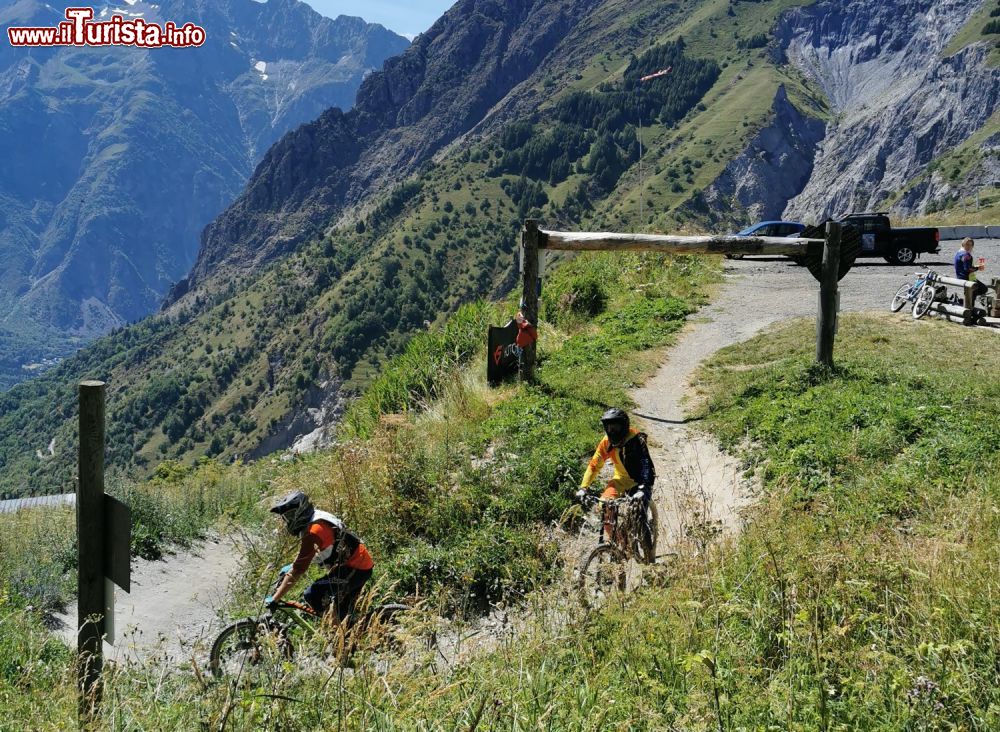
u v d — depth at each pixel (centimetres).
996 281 1742
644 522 737
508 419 1315
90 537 475
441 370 1764
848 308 2069
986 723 414
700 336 1844
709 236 1418
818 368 1328
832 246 1324
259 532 1209
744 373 1455
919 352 1440
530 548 870
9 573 995
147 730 445
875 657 467
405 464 1091
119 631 869
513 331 1596
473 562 858
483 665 520
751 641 528
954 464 866
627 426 784
